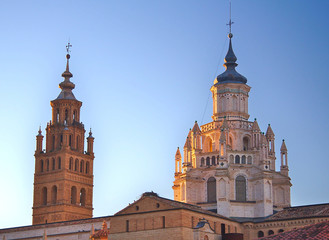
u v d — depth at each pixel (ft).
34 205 641.81
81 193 654.12
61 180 630.74
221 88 488.02
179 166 491.72
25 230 540.11
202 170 468.34
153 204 394.73
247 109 492.54
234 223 431.84
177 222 380.78
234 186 453.99
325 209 417.69
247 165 458.91
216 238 407.85
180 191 470.39
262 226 432.25
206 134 481.87
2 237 549.54
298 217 417.90
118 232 401.70
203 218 393.09
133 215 399.44
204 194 463.42
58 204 623.36
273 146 490.49
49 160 648.79
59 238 513.04
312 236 233.96
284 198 467.93
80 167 655.76
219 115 483.51
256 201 450.30
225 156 451.12
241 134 471.21
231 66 500.33
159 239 384.68
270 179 453.17
